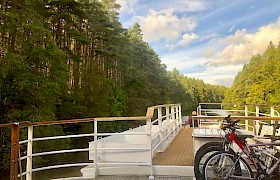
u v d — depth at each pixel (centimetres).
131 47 3712
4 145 1112
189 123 1204
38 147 1180
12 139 325
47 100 1308
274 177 306
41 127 1203
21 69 1177
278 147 322
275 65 3381
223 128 339
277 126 376
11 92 1202
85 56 2678
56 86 1307
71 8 2008
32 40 1267
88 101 2008
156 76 4372
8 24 1177
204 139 429
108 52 2812
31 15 1327
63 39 2055
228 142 330
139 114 3064
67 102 1811
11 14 1191
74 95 1872
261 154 316
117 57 3061
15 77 1181
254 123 580
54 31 1981
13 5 1304
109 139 546
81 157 1515
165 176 424
